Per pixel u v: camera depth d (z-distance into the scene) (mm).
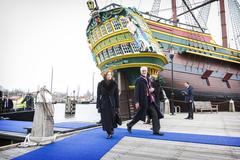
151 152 4152
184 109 19141
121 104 15844
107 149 4359
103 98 5730
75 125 9180
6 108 17016
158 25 19125
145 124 9008
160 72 17953
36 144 4738
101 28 16266
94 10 16531
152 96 6113
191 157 3787
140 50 14188
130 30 14398
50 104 5098
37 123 4941
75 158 3709
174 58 19281
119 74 16094
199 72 20922
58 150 4273
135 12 15258
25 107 20484
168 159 3680
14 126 10055
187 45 20406
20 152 4176
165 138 5559
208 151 4223
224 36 31266
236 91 24219
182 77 19391
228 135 6059
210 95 21562
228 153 4055
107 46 16109
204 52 21344
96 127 7941
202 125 8578
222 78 23078
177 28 20484
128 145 4770
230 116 13688
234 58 23891
